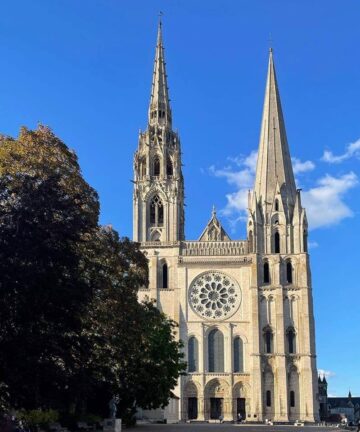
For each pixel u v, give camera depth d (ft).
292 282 500.74
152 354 314.76
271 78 567.18
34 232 156.25
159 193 520.83
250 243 506.89
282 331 484.74
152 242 509.35
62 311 156.97
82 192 238.68
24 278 149.38
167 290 501.15
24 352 147.64
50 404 158.92
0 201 166.91
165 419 474.08
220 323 493.77
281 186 521.24
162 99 553.64
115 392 276.82
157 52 574.56
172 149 533.55
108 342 228.22
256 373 476.95
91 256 235.61
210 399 483.51
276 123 547.08
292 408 475.72
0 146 230.07
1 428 145.48
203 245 508.94
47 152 234.79
